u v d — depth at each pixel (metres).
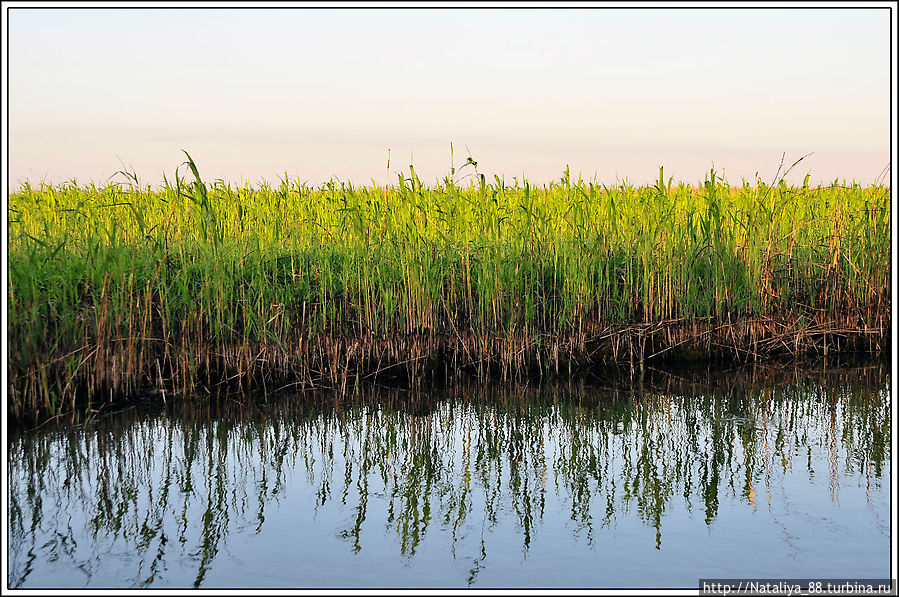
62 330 7.06
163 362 7.49
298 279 8.48
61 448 6.21
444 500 5.35
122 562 4.49
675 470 5.80
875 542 4.65
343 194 9.43
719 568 4.41
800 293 9.43
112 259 7.32
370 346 8.14
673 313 8.95
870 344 9.00
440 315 8.66
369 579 4.32
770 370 8.41
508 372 8.26
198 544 4.71
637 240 9.10
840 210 9.56
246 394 7.51
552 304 8.77
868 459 5.92
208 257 7.98
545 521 5.01
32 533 4.83
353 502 5.32
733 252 8.91
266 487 5.57
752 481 5.55
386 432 6.73
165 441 6.43
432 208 9.14
